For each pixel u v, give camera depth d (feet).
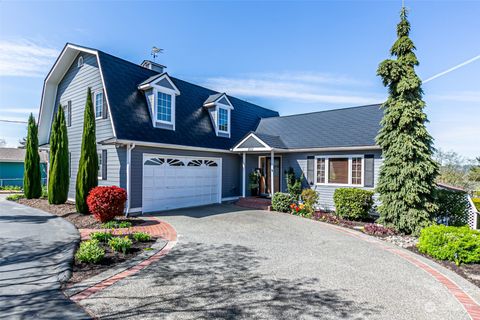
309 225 31.76
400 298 13.91
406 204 27.73
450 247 19.56
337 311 12.46
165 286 14.67
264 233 27.43
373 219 35.99
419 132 27.09
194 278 15.84
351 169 41.24
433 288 15.20
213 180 48.14
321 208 43.98
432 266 18.80
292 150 45.24
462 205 30.66
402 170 27.58
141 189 36.58
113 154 37.04
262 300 13.34
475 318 12.13
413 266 18.69
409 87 27.02
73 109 46.93
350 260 19.72
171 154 40.57
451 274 17.44
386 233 27.63
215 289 14.46
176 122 44.27
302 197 39.73
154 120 40.11
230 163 51.31
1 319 11.23
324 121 51.01
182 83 52.49
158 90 41.11
